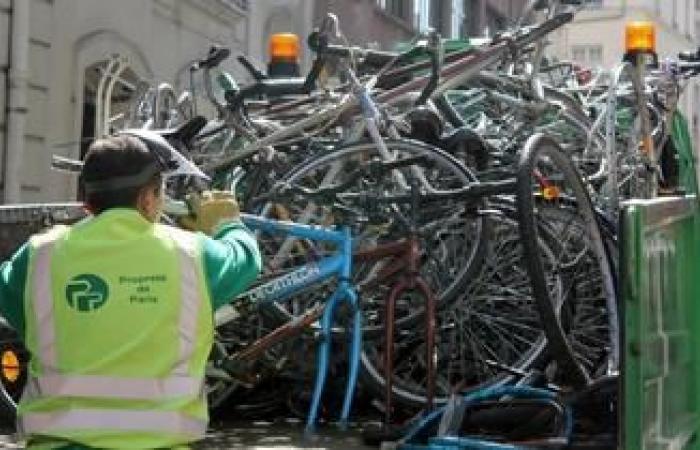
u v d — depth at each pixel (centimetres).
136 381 412
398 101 926
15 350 799
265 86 951
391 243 770
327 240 766
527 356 816
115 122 1104
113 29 2069
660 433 602
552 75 1172
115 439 408
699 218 725
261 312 772
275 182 849
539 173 800
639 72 979
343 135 889
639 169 972
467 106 1020
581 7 1072
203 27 2383
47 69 1905
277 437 726
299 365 790
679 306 668
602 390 679
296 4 2734
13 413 771
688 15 7075
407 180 808
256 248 475
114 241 426
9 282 448
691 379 704
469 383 823
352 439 715
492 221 800
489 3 4122
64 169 922
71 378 413
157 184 448
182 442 419
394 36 3378
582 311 844
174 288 423
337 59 959
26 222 801
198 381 426
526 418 670
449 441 632
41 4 1883
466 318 820
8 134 1806
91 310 416
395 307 766
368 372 785
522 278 821
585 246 825
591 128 980
